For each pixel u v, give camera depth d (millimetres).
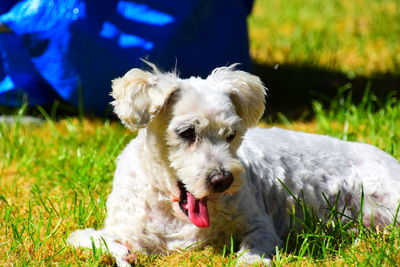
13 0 10445
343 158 7395
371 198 7258
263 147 7086
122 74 10227
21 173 8953
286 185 7000
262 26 17625
